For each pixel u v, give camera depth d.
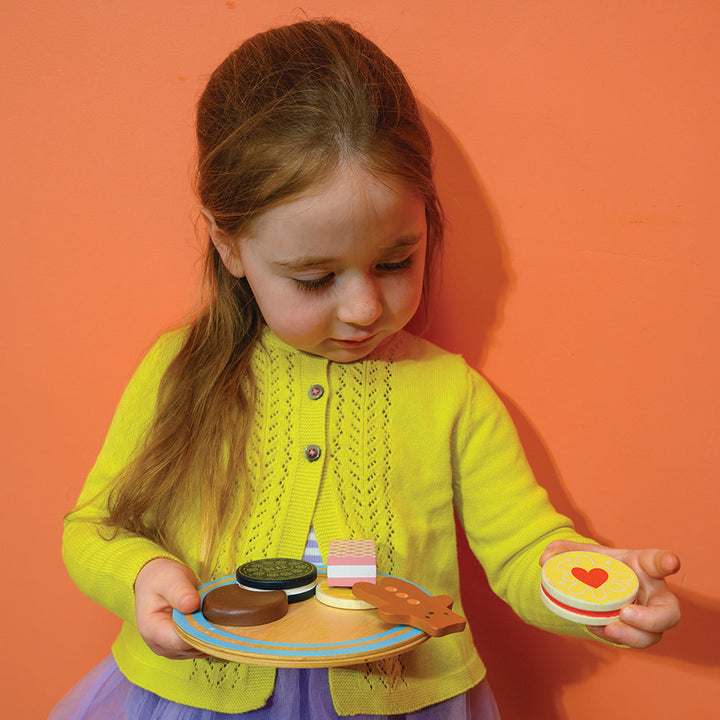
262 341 0.96
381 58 0.86
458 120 0.99
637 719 1.05
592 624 0.69
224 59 0.98
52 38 1.02
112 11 1.01
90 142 1.03
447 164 1.00
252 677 0.86
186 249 1.04
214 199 0.85
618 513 1.02
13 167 1.04
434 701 0.89
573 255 0.99
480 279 1.01
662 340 0.99
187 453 0.92
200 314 1.00
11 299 1.07
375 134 0.78
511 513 0.92
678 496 1.01
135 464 0.93
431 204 0.87
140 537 0.90
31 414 1.08
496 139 0.99
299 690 0.87
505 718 1.08
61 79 1.02
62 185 1.04
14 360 1.08
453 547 0.96
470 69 0.98
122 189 1.04
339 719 0.85
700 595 1.02
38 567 1.10
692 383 0.99
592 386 1.01
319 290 0.81
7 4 1.01
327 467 0.91
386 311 0.83
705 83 0.95
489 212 1.00
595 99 0.97
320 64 0.81
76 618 1.11
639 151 0.97
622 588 0.70
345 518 0.90
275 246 0.79
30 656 1.12
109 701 0.94
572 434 1.02
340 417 0.92
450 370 0.96
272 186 0.76
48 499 1.09
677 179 0.96
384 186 0.76
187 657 0.79
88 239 1.05
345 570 0.76
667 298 0.98
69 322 1.07
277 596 0.72
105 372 1.07
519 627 1.07
